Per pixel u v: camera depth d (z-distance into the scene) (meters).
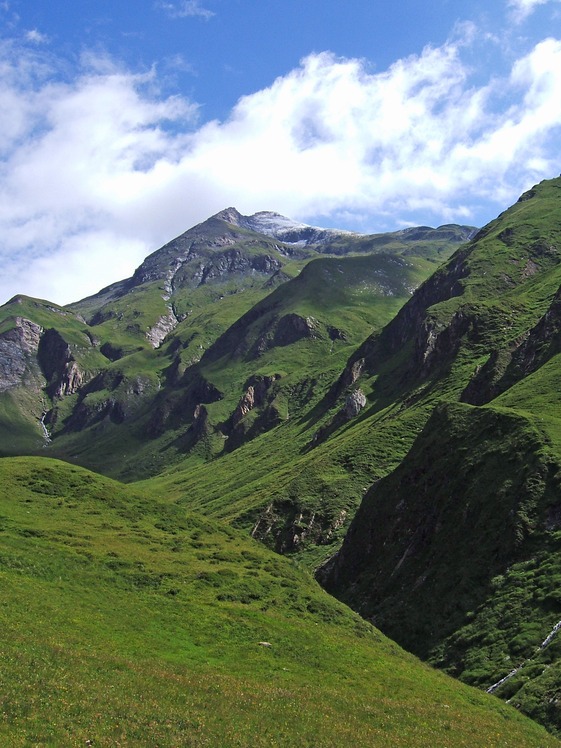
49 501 86.81
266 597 67.44
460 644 68.69
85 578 59.81
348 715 40.41
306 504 138.75
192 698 36.53
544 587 67.44
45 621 46.09
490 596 72.44
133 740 27.91
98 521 82.50
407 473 107.81
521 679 57.22
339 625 66.56
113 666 39.69
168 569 67.81
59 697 30.50
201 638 52.66
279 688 43.47
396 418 164.12
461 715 46.72
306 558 123.88
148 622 53.34
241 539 91.31
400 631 79.19
